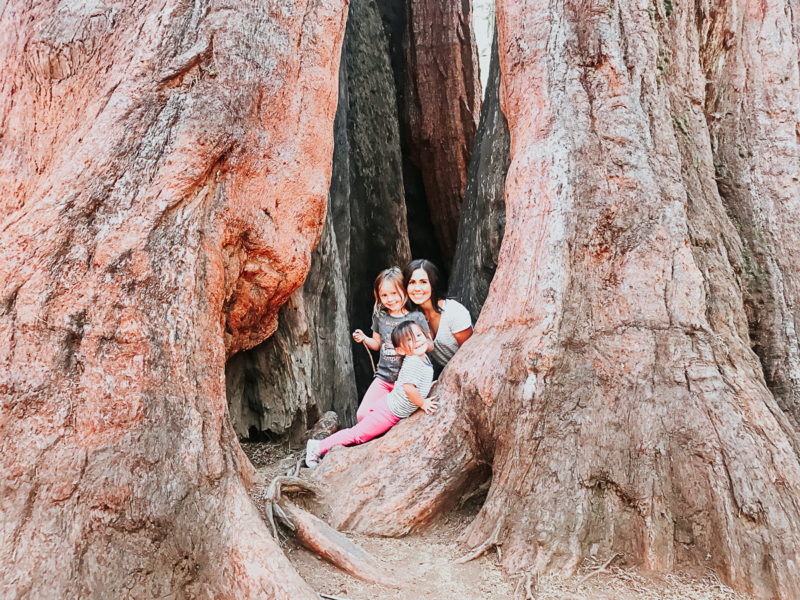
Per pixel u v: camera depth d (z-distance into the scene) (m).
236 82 4.27
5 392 3.09
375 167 9.52
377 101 9.86
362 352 8.59
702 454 3.64
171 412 3.39
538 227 4.34
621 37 4.59
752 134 5.41
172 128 3.90
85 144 3.70
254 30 4.47
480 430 4.14
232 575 3.09
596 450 3.77
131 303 3.44
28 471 3.00
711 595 3.37
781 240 5.16
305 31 4.84
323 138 4.96
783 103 5.42
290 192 4.65
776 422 3.74
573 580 3.49
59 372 3.20
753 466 3.55
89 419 3.18
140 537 3.11
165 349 3.48
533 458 3.80
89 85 4.27
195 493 3.30
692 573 3.52
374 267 9.22
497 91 7.12
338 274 6.64
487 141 7.01
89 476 3.09
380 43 10.39
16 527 2.88
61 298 3.30
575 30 4.66
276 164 4.56
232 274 4.27
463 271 7.02
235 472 3.52
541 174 4.43
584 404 3.87
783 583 3.31
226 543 3.19
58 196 3.50
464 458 4.18
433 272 5.15
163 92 3.97
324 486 4.30
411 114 11.52
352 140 9.12
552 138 4.47
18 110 4.44
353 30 9.61
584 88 4.54
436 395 4.43
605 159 4.34
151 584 3.06
